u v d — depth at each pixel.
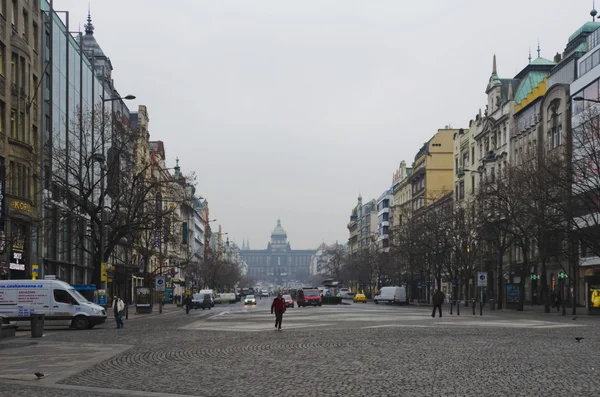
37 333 32.62
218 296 132.25
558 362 18.95
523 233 57.78
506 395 13.54
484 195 63.69
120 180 54.44
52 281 40.09
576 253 53.97
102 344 27.70
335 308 81.56
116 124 53.88
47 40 59.38
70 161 62.53
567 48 83.31
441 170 132.12
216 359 21.05
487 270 93.75
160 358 21.59
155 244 75.94
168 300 111.44
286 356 21.61
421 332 32.53
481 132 99.62
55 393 14.64
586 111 62.78
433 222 85.94
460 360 19.66
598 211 47.09
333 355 21.66
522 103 84.50
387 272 123.31
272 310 36.59
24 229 50.94
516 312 61.53
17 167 49.41
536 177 53.12
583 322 42.22
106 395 14.30
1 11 48.28
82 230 59.69
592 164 49.75
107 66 89.94
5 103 48.34
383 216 172.12
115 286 87.88
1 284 39.75
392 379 15.88
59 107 62.19
